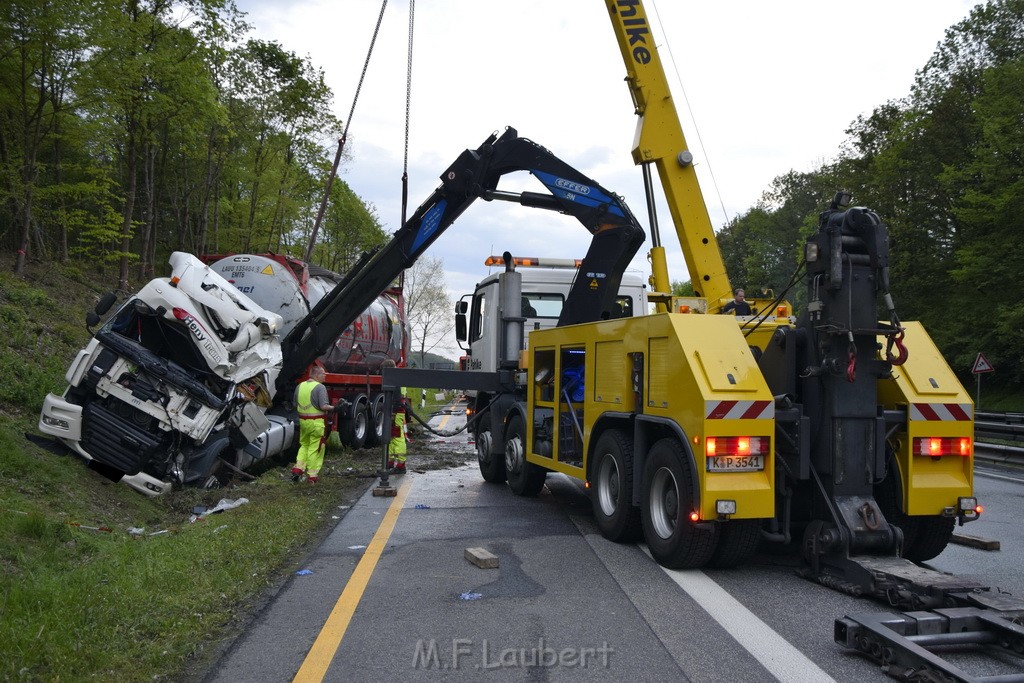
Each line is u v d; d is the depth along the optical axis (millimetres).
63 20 15617
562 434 8797
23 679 3682
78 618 4449
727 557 6207
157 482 8852
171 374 8914
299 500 9273
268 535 7129
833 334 6000
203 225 27000
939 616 4531
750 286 59375
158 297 9156
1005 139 27453
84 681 3791
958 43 37375
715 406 5816
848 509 5953
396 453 12414
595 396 7891
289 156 30641
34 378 11023
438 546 7199
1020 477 14031
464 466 13695
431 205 10852
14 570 5242
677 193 10508
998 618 4520
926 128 36781
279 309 13414
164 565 5754
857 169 44031
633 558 6777
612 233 10016
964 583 5102
